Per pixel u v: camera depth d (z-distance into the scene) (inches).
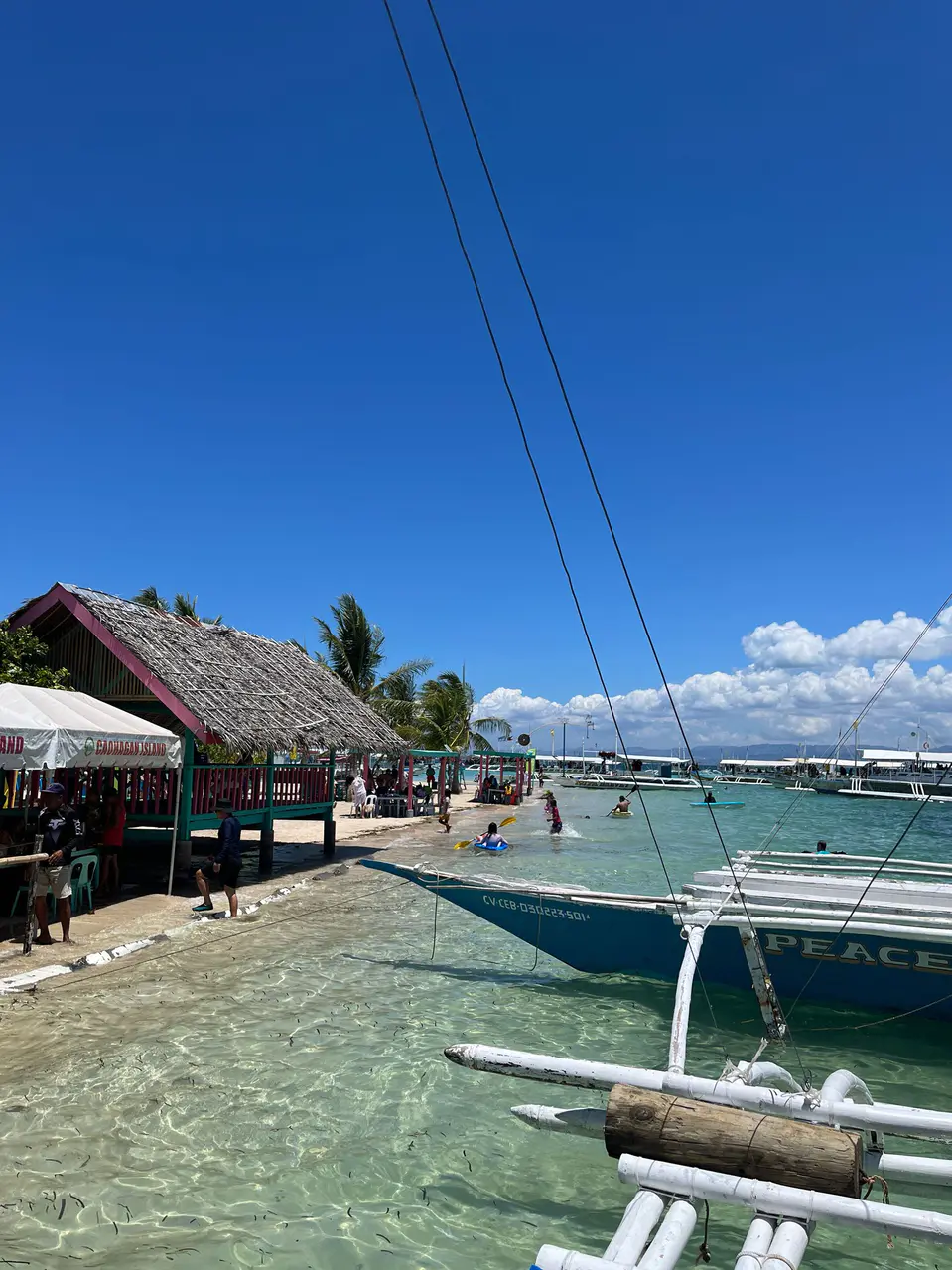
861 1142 178.5
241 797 709.9
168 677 614.2
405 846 1004.6
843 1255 213.9
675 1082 213.2
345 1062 317.7
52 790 454.9
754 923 366.0
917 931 335.3
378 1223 216.2
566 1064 226.2
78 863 528.4
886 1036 357.1
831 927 350.0
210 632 787.4
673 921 386.9
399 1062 319.6
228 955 459.8
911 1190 189.6
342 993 402.0
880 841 1365.7
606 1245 209.6
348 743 795.4
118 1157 242.8
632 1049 340.8
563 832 1293.1
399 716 1963.6
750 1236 160.4
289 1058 319.0
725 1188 171.5
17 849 490.9
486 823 1376.7
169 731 604.7
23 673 615.2
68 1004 368.8
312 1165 243.1
